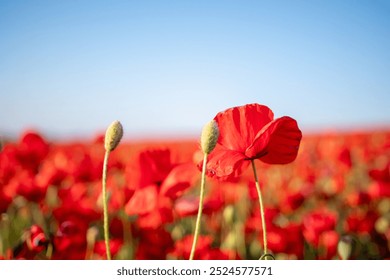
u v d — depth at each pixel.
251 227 1.08
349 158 1.90
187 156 1.44
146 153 0.87
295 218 1.47
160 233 0.97
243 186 1.33
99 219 1.07
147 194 0.87
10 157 1.48
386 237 1.15
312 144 2.55
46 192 1.30
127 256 1.00
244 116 0.68
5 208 1.18
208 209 1.11
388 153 2.21
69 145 2.38
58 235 0.86
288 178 1.95
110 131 0.64
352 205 1.39
